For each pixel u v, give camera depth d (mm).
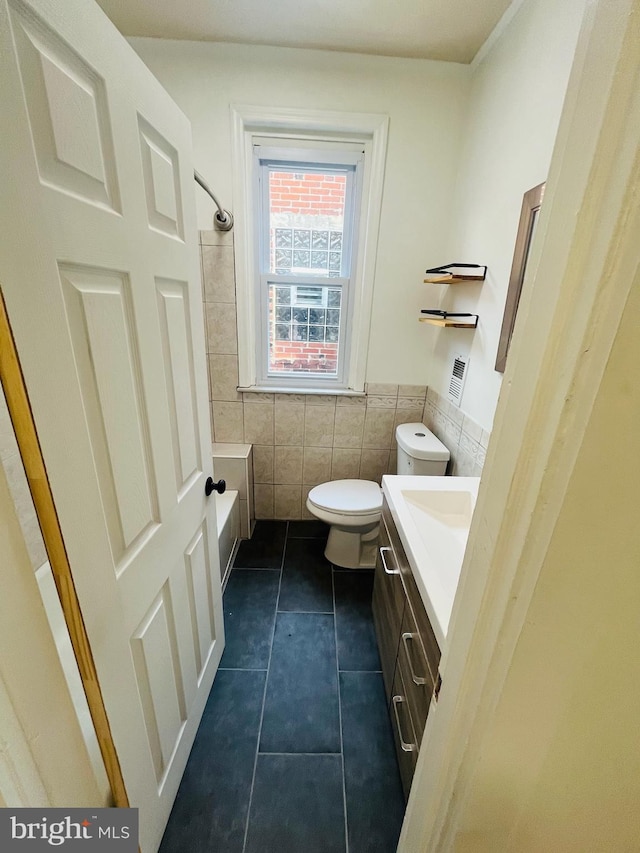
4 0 409
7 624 461
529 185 1188
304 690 1398
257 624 1679
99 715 652
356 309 2062
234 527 2098
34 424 483
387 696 1290
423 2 1325
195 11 1423
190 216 938
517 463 388
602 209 289
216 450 2191
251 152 1809
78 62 530
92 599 612
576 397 326
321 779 1136
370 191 1835
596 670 414
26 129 450
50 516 519
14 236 442
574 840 536
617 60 265
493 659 447
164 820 979
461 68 1656
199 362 1051
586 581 373
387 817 1055
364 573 2006
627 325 292
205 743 1212
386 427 2240
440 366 1950
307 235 2039
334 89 1678
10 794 490
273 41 1582
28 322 469
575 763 474
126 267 674
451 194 1824
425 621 877
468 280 1515
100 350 618
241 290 1966
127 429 708
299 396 2176
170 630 963
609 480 335
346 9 1380
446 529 1182
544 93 1118
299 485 2379
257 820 1037
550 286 341
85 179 562
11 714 478
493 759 484
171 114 813
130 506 731
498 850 559
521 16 1254
